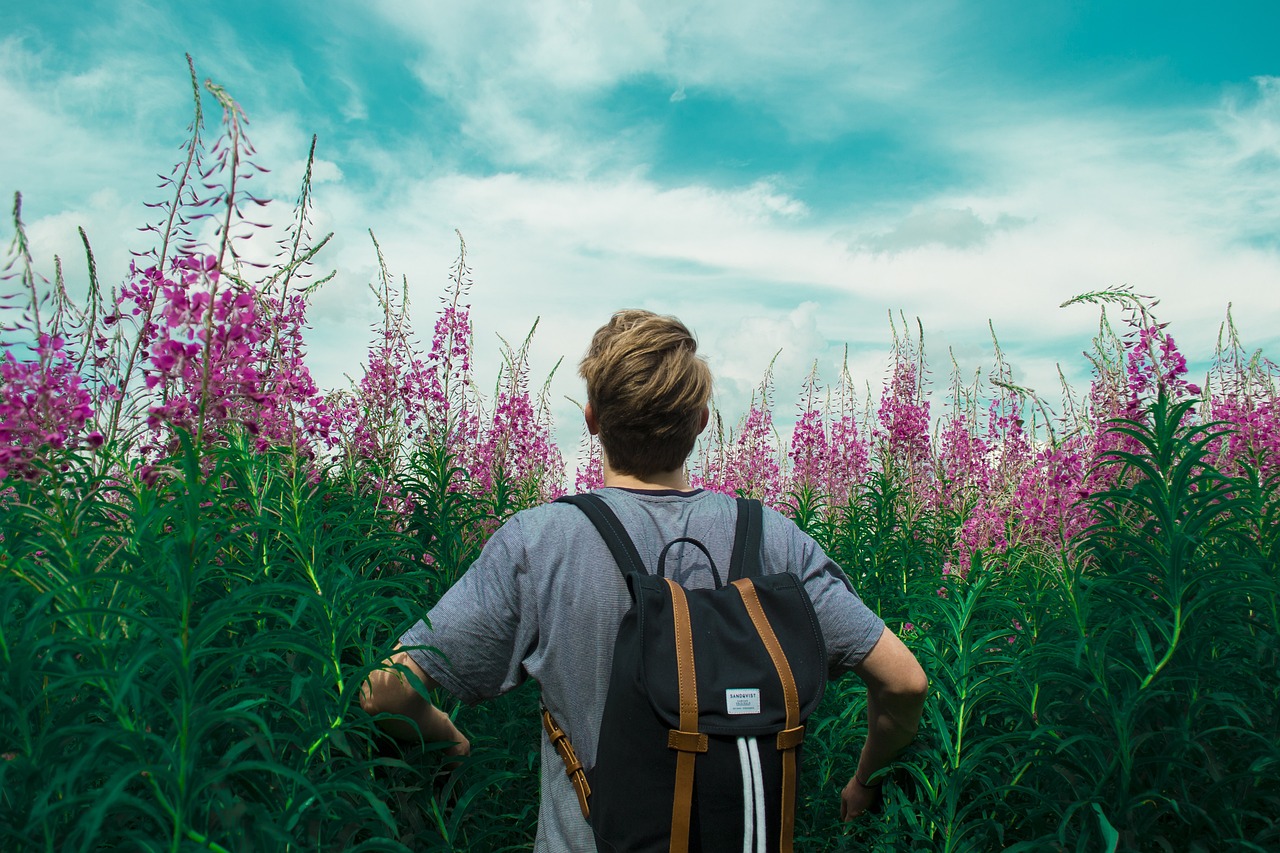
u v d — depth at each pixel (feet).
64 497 6.29
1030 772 9.15
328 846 5.96
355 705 6.87
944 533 18.84
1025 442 18.48
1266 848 7.45
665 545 5.86
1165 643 8.02
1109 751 7.92
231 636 6.85
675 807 4.92
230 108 5.31
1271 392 18.04
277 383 9.02
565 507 6.02
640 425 6.10
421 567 10.84
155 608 5.99
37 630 4.75
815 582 6.08
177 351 5.57
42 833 4.79
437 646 5.79
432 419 14.84
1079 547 9.41
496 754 7.47
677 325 6.33
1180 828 8.05
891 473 20.56
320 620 6.51
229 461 7.46
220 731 5.85
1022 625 10.14
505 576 5.82
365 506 10.49
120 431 7.77
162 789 4.63
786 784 5.06
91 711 5.11
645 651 5.16
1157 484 7.84
